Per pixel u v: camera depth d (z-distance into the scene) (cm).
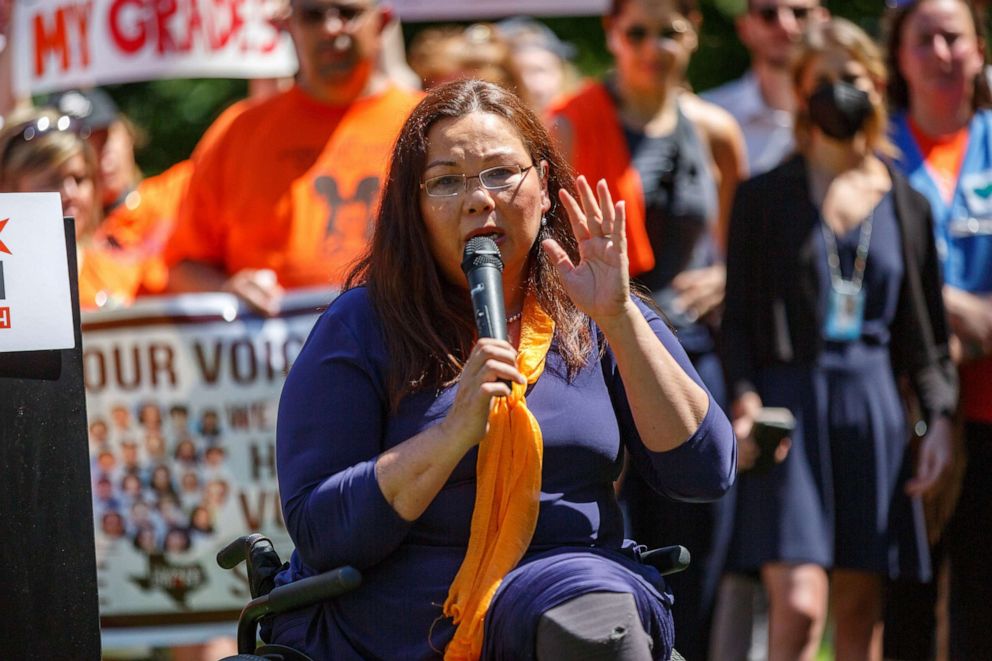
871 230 1388
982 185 1512
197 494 1534
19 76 1795
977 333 1459
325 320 901
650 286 1530
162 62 1745
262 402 1527
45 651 881
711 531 1473
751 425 1328
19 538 879
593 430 881
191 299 1521
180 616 1535
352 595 863
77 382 892
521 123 905
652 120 1552
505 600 821
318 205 1510
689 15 1558
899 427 1378
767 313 1385
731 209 1420
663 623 848
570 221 902
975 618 1462
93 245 1591
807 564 1345
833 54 1384
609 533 890
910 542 1377
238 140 1540
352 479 837
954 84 1514
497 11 2078
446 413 868
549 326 900
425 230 890
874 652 1431
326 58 1500
